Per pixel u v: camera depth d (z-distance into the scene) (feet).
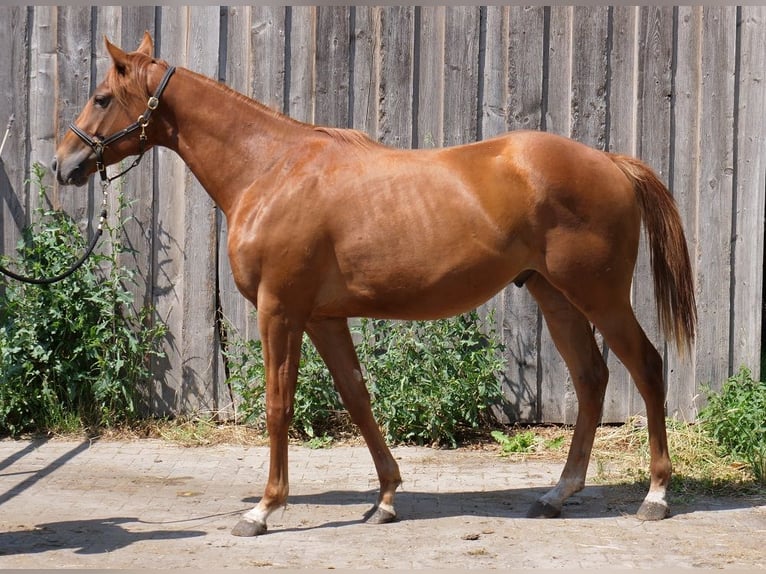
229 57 19.85
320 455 18.35
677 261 14.32
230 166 14.03
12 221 20.15
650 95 19.65
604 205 13.46
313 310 13.79
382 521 13.96
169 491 15.84
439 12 19.71
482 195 13.35
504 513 14.57
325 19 19.75
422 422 19.17
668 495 15.30
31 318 19.30
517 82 19.72
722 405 18.65
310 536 13.34
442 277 13.43
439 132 19.86
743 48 19.57
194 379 20.35
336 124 19.88
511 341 20.02
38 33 19.89
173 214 20.18
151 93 14.16
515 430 19.94
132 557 12.33
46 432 19.70
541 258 13.67
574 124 19.75
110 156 14.38
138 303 20.26
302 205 13.37
